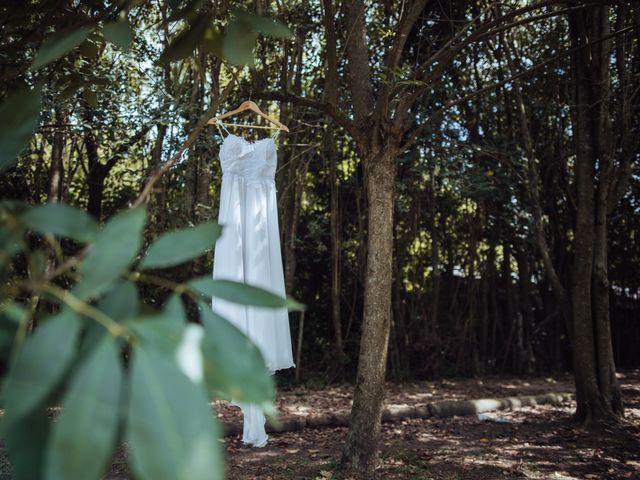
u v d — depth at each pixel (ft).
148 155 23.40
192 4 2.16
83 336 1.41
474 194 24.04
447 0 23.35
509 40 23.20
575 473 12.36
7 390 1.25
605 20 17.44
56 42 1.91
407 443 15.02
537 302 29.45
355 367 27.09
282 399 21.59
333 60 11.13
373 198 12.23
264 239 11.12
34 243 12.43
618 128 18.28
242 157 11.09
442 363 27.71
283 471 12.21
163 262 1.56
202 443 1.10
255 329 10.09
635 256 29.63
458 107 25.61
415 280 28.04
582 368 17.30
